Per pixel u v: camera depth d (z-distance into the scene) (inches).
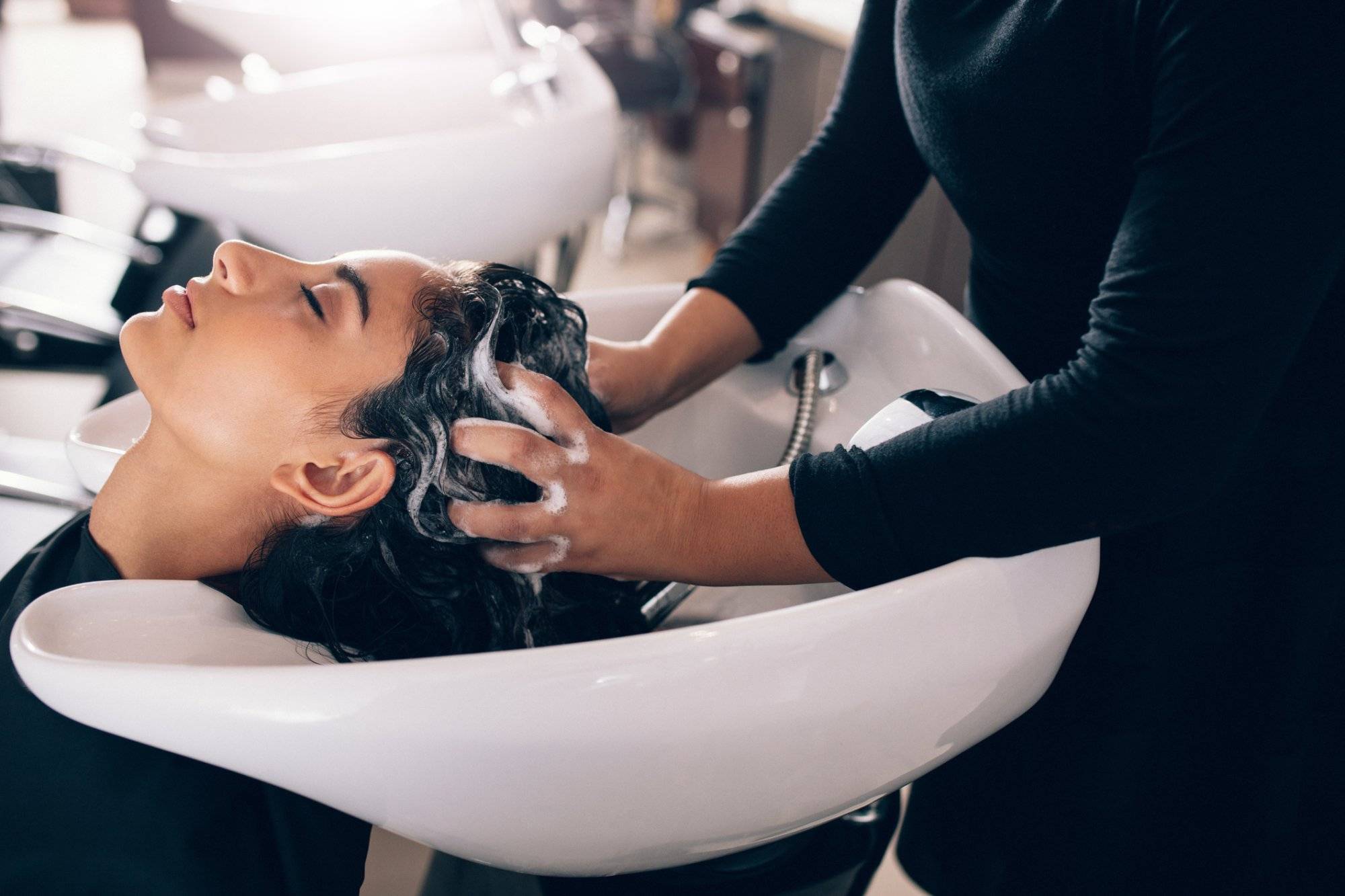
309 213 44.6
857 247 26.8
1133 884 27.0
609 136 49.4
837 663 16.2
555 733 15.1
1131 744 24.9
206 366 19.7
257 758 15.4
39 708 18.8
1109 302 16.9
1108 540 23.3
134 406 24.7
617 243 106.8
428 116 59.1
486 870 25.0
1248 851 25.7
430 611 21.0
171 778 18.2
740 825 17.8
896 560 17.9
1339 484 21.5
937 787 29.6
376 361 20.1
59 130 111.9
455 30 72.6
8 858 18.3
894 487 17.7
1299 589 22.6
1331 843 26.3
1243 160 15.3
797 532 18.1
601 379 24.0
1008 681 18.4
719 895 24.1
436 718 14.8
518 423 19.3
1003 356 24.4
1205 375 15.9
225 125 55.2
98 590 17.7
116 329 50.6
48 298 52.4
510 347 21.4
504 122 58.9
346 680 14.7
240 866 18.4
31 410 55.6
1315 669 23.6
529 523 18.2
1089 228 21.1
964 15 20.9
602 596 23.6
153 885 18.0
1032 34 19.0
